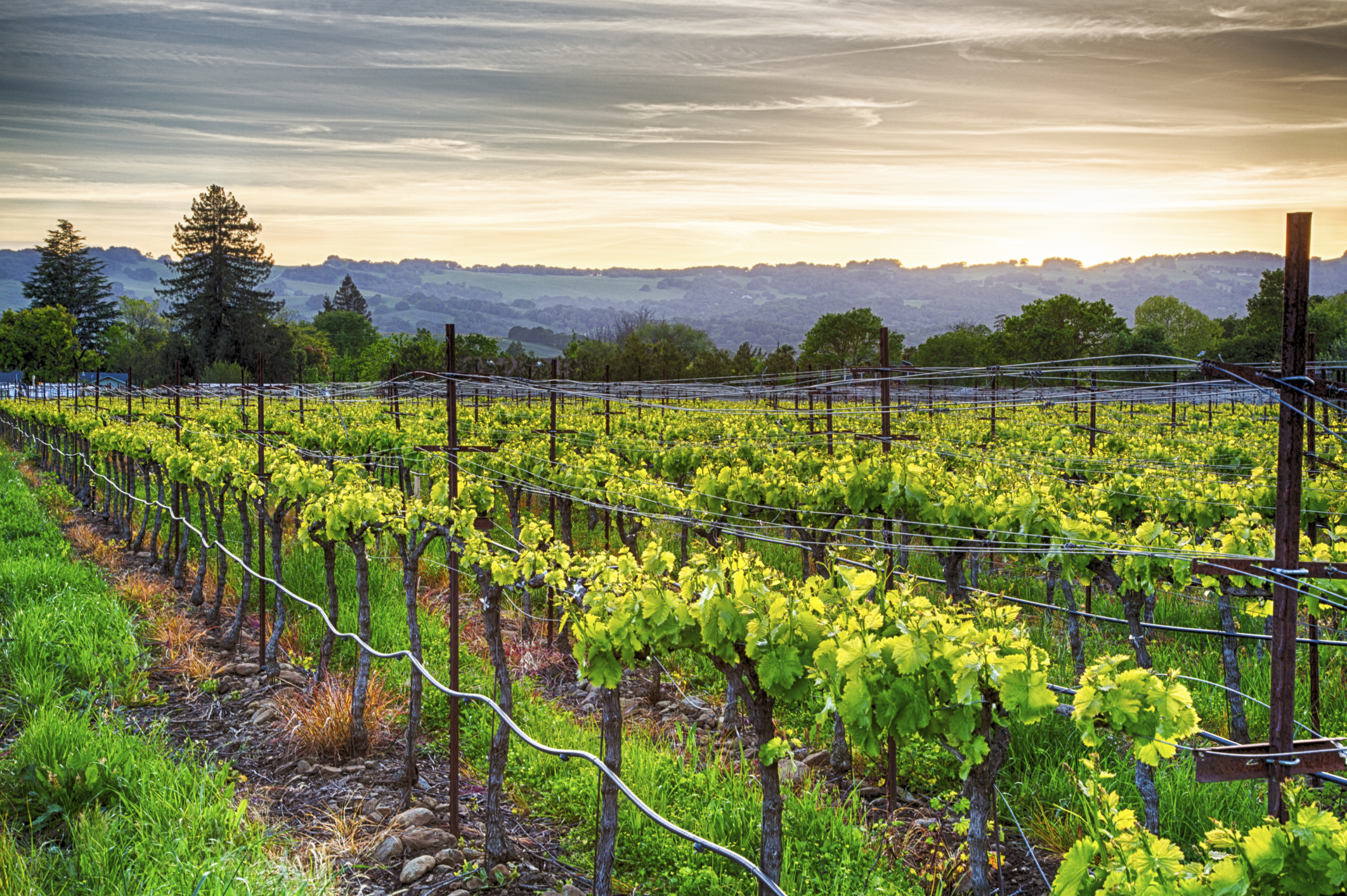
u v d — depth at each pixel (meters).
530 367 26.88
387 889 5.23
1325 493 8.62
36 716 7.04
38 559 12.39
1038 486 8.25
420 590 11.52
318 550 12.66
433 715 7.85
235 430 18.77
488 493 9.18
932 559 12.23
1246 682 7.75
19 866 4.83
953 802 5.97
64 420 23.09
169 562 13.08
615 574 5.09
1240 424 18.08
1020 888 5.05
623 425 19.34
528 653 9.23
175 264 77.25
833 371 14.84
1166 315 79.88
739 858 3.83
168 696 8.28
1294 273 3.46
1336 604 6.48
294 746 7.13
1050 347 58.78
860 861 5.15
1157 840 2.90
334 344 123.25
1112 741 6.32
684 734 7.37
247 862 5.08
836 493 8.41
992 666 3.65
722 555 5.60
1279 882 2.69
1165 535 6.62
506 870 5.37
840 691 3.88
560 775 6.58
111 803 5.83
